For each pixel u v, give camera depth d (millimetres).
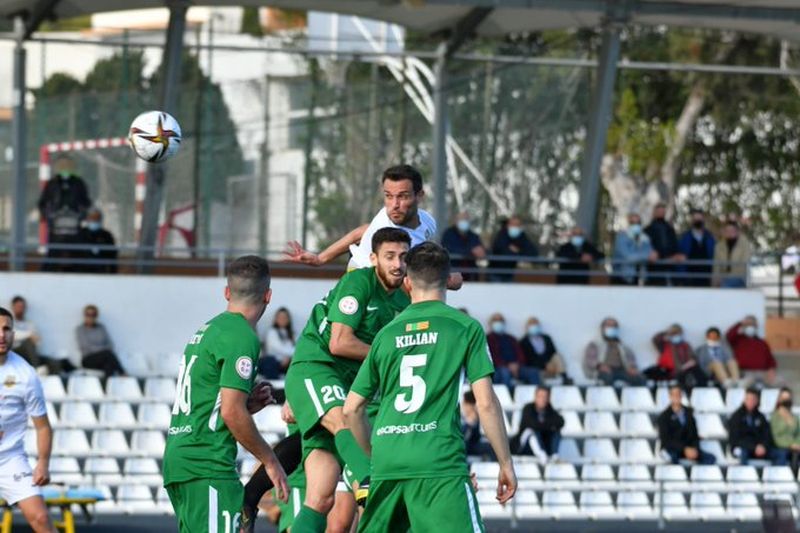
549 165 116562
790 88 143125
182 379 33344
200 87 111375
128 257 108250
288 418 35719
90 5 100125
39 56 110062
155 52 111938
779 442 81938
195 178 110938
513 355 88188
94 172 110500
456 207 115125
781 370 103625
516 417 84062
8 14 102000
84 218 94875
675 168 145875
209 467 32844
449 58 112000
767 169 145250
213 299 93125
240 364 32406
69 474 74500
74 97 110375
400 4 98688
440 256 31609
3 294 89938
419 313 31375
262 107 112500
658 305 96375
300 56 113375
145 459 76438
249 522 34812
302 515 33938
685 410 81250
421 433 30766
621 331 95875
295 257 36938
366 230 36188
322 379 33969
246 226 111750
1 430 45250
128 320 91625
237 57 112312
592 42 128500
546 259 95688
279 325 86938
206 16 112688
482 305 94625
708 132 145750
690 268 101125
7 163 110188
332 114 113438
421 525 30500
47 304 90438
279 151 112688
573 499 77375
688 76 143500
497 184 115750
